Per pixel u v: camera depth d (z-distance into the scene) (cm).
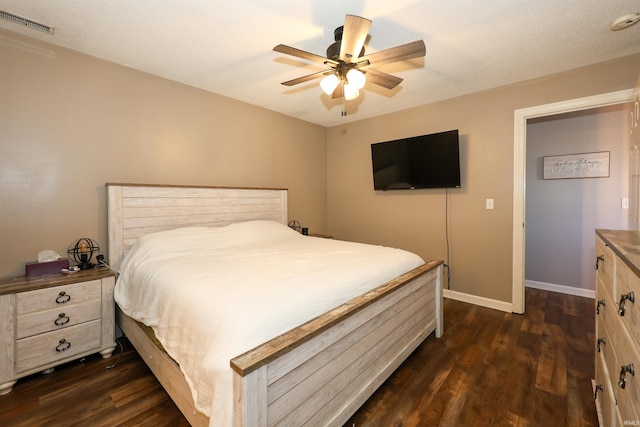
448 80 284
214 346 113
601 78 248
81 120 235
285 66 258
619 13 182
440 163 334
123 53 235
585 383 183
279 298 134
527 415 158
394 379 190
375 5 175
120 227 245
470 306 318
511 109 294
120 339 246
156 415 158
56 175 224
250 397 97
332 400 139
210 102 316
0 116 202
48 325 191
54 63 221
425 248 362
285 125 398
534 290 372
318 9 180
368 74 204
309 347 123
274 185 387
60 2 173
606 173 331
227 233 276
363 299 156
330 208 462
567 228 357
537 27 197
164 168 283
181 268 182
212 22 194
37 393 176
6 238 206
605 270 144
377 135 402
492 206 310
